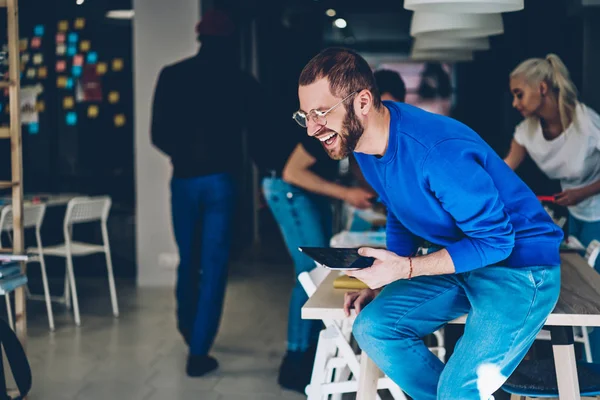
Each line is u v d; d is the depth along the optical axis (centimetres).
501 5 330
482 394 220
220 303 457
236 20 802
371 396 247
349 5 795
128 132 750
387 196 234
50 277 764
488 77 582
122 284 730
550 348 361
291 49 808
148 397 416
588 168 478
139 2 703
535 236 222
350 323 353
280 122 438
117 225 757
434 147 209
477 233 213
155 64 705
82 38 750
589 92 502
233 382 442
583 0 504
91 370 465
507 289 218
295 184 414
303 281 290
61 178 763
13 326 468
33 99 760
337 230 621
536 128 489
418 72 729
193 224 462
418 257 217
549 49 530
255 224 873
